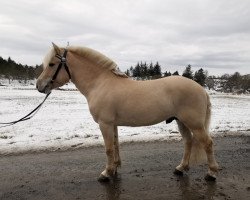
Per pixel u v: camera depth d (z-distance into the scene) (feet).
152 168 19.38
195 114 15.80
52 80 16.74
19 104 56.24
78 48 16.84
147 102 15.78
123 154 22.59
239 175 18.21
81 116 41.37
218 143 26.89
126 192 15.49
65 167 19.38
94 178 17.49
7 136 27.14
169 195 15.11
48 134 28.50
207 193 15.39
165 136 28.37
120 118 16.29
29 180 17.13
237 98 94.17
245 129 33.55
